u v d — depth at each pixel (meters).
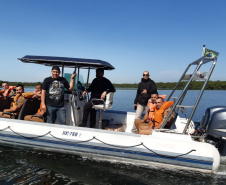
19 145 4.00
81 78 4.79
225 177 3.20
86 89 4.35
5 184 2.97
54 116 4.04
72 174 3.35
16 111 4.41
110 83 4.27
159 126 3.78
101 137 3.63
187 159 3.26
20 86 4.50
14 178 3.15
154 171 3.48
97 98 4.20
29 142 3.89
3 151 4.10
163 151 3.35
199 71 3.31
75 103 4.32
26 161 3.74
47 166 3.58
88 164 3.69
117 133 3.63
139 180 3.20
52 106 3.92
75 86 4.53
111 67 4.15
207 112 3.79
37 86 5.43
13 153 4.04
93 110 4.38
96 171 3.46
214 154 3.20
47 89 3.92
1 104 4.95
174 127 4.41
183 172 3.37
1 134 4.03
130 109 11.76
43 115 4.25
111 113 5.44
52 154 3.98
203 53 3.42
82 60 3.96
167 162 3.35
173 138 3.42
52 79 3.90
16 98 4.41
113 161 3.69
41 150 3.98
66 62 4.16
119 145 3.53
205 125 3.74
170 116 3.84
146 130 3.79
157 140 3.43
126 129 5.08
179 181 3.16
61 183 3.07
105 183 3.10
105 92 3.98
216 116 3.52
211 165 3.18
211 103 14.91
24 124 3.96
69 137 3.72
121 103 15.52
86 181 3.15
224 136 3.39
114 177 3.28
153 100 4.21
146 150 3.42
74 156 3.88
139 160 3.48
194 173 3.31
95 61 3.94
